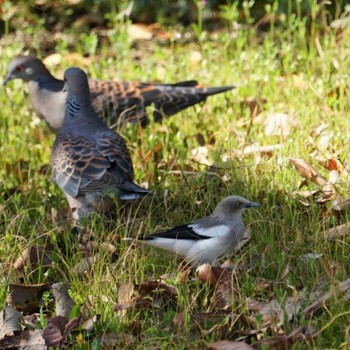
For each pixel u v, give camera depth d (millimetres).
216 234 9602
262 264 9516
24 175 13250
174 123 14523
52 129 15086
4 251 10422
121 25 19172
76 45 19438
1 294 9547
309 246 9734
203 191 11516
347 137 12352
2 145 14445
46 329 8797
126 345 8438
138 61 18406
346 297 8453
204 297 9195
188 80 15688
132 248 10164
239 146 12844
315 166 11922
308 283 9055
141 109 14445
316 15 18219
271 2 19266
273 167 11633
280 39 17250
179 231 9734
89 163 11188
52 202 11969
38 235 10797
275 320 8289
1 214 11547
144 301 9078
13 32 20062
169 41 19156
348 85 14203
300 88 14602
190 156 13062
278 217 10312
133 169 12461
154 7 20000
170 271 9766
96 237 10406
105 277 9562
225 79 15984
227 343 7984
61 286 9383
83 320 8984
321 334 8117
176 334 8492
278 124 13258
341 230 9969
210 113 14750
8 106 15727
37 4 20891
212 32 19266
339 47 16234
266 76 15383
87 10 20594
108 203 11109
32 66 14914
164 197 11258
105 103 14398
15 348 8719
